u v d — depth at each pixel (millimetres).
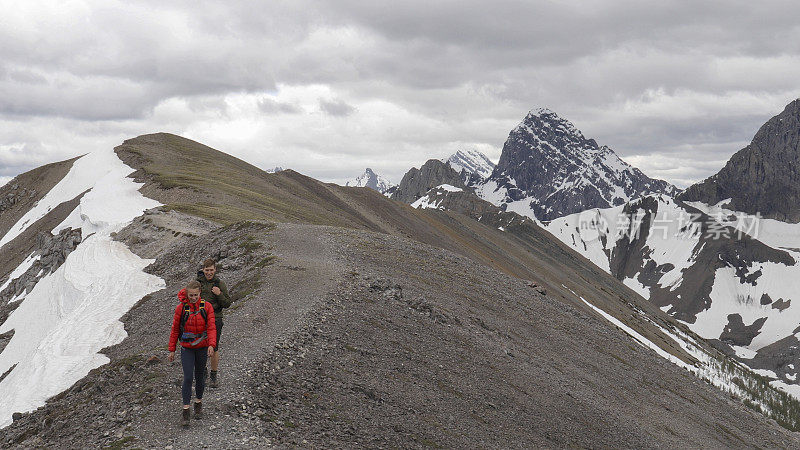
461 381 30281
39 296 69250
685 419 50781
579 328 63812
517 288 68375
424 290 48500
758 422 66438
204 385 17172
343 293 36000
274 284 35688
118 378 22062
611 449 31531
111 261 60781
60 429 18641
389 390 24609
